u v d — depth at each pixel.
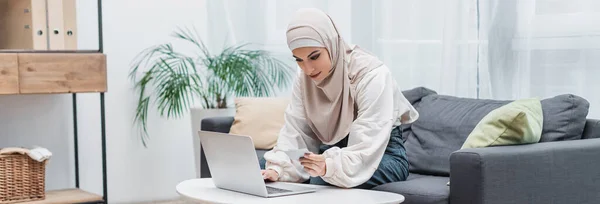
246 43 4.63
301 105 2.89
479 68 3.77
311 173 2.42
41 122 4.18
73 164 4.29
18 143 4.12
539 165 2.61
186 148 4.63
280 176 2.62
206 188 2.49
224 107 4.39
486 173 2.46
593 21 3.37
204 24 4.63
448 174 3.06
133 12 4.40
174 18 4.53
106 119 4.36
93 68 3.81
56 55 3.71
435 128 3.21
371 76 2.67
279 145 2.81
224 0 4.64
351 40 4.43
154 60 4.47
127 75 4.40
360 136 2.57
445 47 3.87
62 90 3.73
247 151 2.26
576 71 3.44
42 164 3.73
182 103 4.59
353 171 2.47
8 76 3.59
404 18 4.15
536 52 3.57
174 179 4.60
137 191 4.48
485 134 2.72
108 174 4.38
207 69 4.44
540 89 3.56
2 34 3.66
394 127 2.92
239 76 4.33
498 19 3.70
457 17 3.82
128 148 4.43
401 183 2.79
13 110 4.10
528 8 3.59
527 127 2.68
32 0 3.71
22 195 3.67
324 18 2.63
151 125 4.50
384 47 4.26
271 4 4.61
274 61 4.61
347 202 2.16
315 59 2.60
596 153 2.78
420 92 3.47
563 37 3.47
